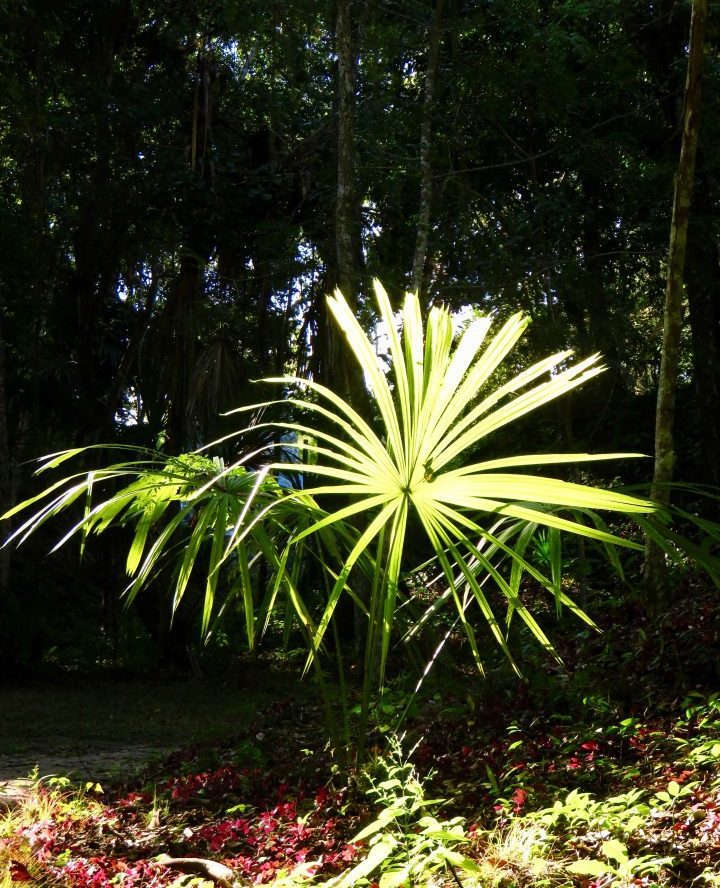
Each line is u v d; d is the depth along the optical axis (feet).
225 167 44.04
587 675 17.85
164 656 44.24
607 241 39.42
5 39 39.70
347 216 29.73
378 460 9.59
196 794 16.39
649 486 10.77
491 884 9.74
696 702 16.07
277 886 9.98
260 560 17.74
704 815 10.89
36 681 41.47
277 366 42.29
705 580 21.77
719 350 42.75
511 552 10.61
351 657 39.63
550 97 32.58
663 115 38.14
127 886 11.27
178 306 41.47
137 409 49.93
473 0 33.27
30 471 54.95
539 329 32.45
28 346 43.42
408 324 9.37
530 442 46.39
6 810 15.71
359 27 33.91
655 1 35.81
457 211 35.40
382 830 11.78
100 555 51.29
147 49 46.37
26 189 42.63
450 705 18.93
